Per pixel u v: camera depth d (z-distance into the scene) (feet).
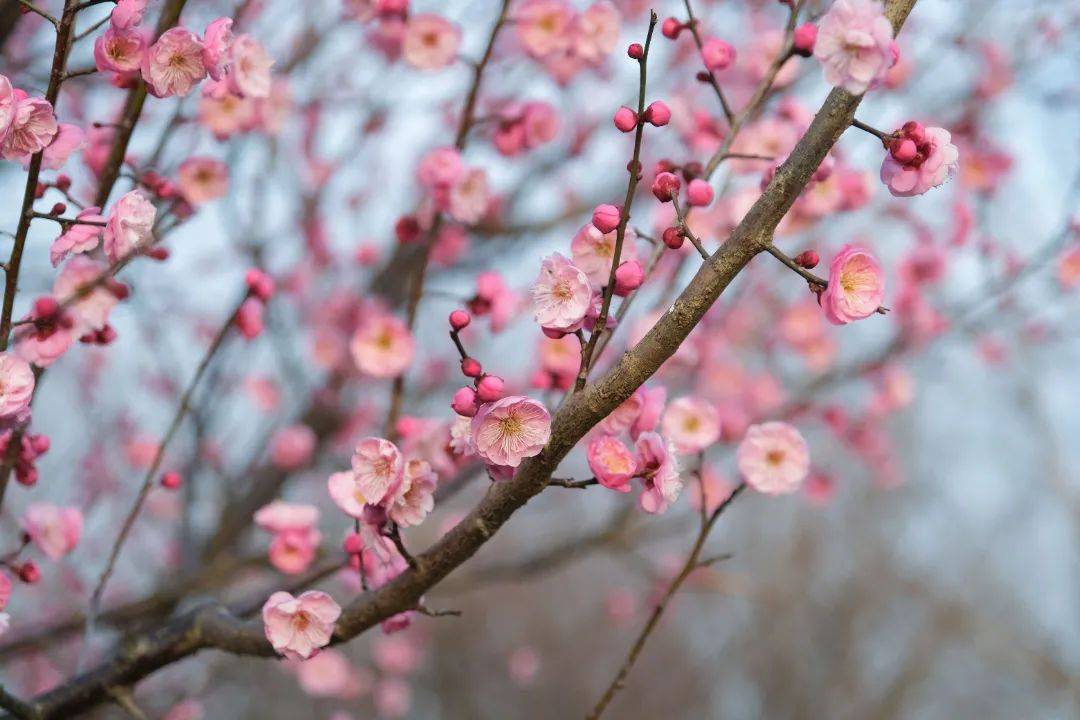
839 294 6.47
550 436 6.60
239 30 13.19
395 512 7.12
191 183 10.41
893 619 54.44
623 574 51.98
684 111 13.69
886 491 51.39
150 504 19.01
